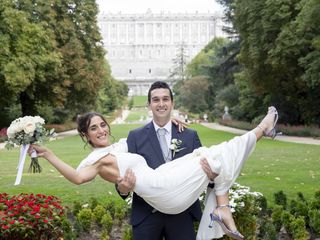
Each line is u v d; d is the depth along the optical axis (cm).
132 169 424
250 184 1087
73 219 756
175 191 413
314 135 3062
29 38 3153
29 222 544
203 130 4034
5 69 2950
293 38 2767
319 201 739
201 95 6638
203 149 439
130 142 455
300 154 1827
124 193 430
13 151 2189
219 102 5747
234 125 4469
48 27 3600
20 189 1046
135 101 11544
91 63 4100
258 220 741
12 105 4034
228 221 428
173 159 444
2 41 2988
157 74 14375
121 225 740
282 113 3791
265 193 972
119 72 14438
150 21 14700
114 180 423
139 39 14738
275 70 3161
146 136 451
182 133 457
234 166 432
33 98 3678
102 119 455
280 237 685
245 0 3159
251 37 3139
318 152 1903
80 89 3831
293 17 2902
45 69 3369
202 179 422
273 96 3747
